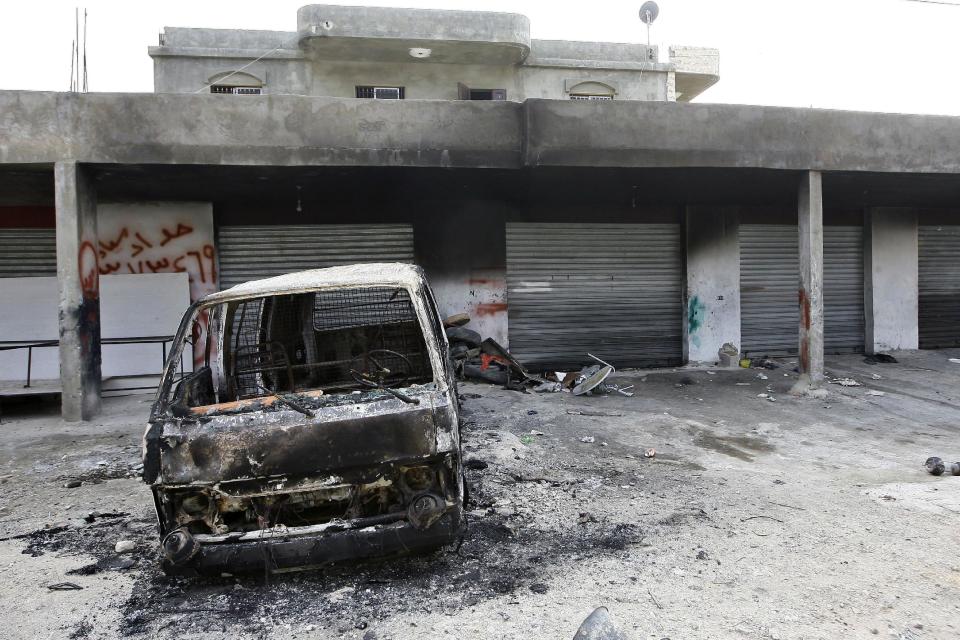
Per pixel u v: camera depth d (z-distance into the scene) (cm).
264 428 287
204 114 657
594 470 484
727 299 1055
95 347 714
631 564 321
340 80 1245
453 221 981
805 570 312
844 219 1112
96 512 417
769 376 933
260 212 941
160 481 282
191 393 329
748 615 269
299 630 266
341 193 899
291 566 290
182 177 745
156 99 650
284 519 310
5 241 873
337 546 290
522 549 340
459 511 305
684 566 318
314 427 288
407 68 1272
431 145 694
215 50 1187
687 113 717
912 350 1120
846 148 763
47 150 648
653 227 1042
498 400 770
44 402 808
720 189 905
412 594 294
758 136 736
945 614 268
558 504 408
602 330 1033
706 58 1487
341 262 970
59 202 655
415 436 290
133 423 681
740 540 349
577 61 1327
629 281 1038
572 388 845
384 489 305
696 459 518
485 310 993
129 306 892
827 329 1116
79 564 338
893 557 324
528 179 808
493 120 704
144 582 315
